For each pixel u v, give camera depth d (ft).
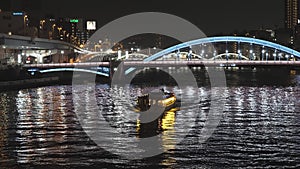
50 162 162.71
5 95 400.26
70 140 197.36
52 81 572.10
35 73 562.66
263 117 263.90
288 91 439.63
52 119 258.98
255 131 217.56
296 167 157.69
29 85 504.84
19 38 538.88
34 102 345.51
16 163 161.79
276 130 220.02
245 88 482.28
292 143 191.01
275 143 191.11
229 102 343.46
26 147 184.24
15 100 359.05
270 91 440.45
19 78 520.01
